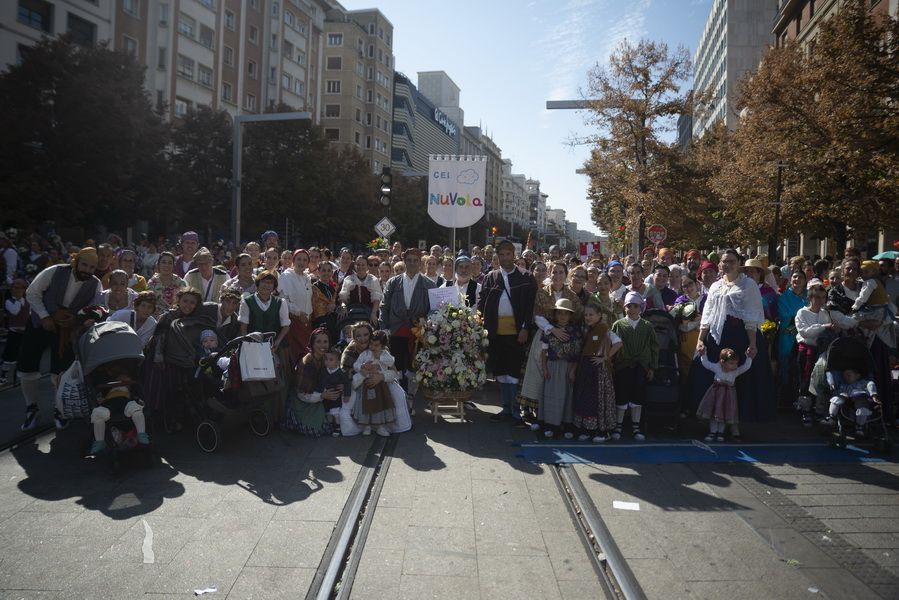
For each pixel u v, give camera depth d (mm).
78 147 23531
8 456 5941
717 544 4238
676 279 8969
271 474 5543
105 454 6031
